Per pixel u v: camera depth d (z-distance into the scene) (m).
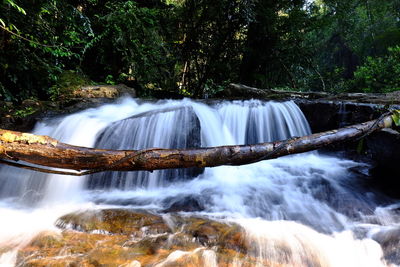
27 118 4.91
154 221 2.39
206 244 2.05
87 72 8.05
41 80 6.02
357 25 13.92
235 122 5.35
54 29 5.89
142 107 5.77
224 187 3.56
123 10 7.45
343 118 4.85
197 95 11.23
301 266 1.93
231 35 10.62
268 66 11.21
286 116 5.32
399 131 3.06
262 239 2.17
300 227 2.46
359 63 14.83
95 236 2.12
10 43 5.21
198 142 4.09
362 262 2.07
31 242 2.03
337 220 2.65
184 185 3.67
